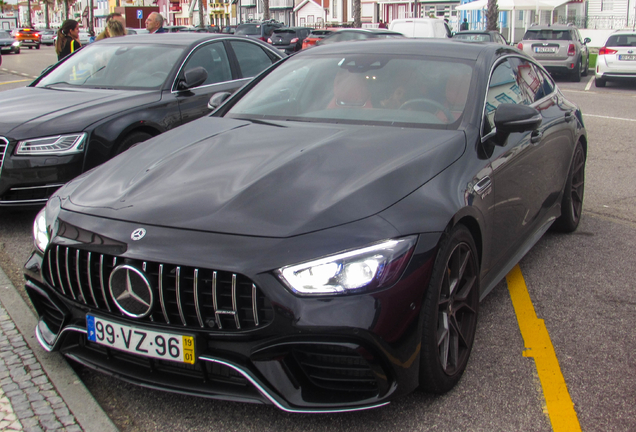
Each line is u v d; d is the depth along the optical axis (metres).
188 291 2.15
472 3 32.50
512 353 2.92
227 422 2.38
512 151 3.16
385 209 2.26
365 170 2.46
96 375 2.70
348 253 2.09
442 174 2.56
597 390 2.61
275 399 2.12
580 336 3.09
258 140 2.88
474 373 2.73
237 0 64.38
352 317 2.05
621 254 4.24
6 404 2.45
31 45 44.22
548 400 2.53
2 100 5.18
